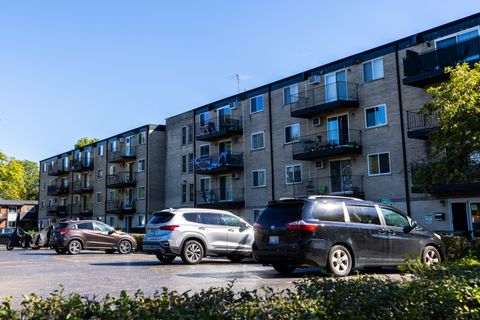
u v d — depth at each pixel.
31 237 31.39
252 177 34.75
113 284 9.30
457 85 12.38
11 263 15.79
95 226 23.00
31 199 98.38
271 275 10.89
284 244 10.55
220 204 36.25
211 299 4.13
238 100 36.72
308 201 10.73
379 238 11.16
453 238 14.27
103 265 14.59
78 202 61.09
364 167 27.03
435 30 24.12
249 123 35.47
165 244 14.77
